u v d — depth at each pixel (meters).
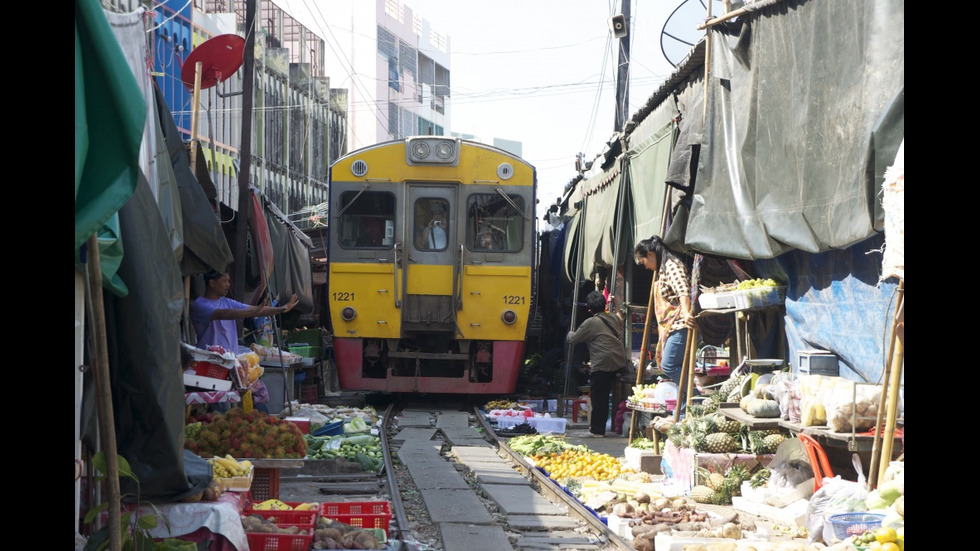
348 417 13.41
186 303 8.71
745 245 8.60
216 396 7.64
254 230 13.66
